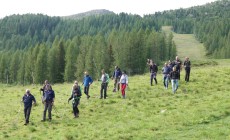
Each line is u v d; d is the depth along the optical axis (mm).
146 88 36562
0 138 22344
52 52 144875
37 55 153625
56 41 177125
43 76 145125
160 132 20406
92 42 148000
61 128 24125
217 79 37688
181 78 40281
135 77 47938
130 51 137375
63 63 147625
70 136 21078
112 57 141750
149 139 19344
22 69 161625
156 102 29609
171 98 30703
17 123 26672
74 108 27188
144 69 139625
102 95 33531
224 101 26516
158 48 159500
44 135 22469
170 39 180250
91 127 23500
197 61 107875
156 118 23875
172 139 18578
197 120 22000
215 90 32562
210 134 18469
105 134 21359
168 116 24016
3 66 173875
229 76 39000
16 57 175000
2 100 38625
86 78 34094
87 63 138125
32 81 154875
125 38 149000
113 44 148875
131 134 20641
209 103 26672
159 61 158750
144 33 169500
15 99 38906
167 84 35125
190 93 32281
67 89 43406
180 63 36594
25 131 23953
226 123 20500
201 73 43094
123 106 29375
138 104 29594
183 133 19594
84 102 32594
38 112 30297
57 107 31547
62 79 145750
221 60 113125
